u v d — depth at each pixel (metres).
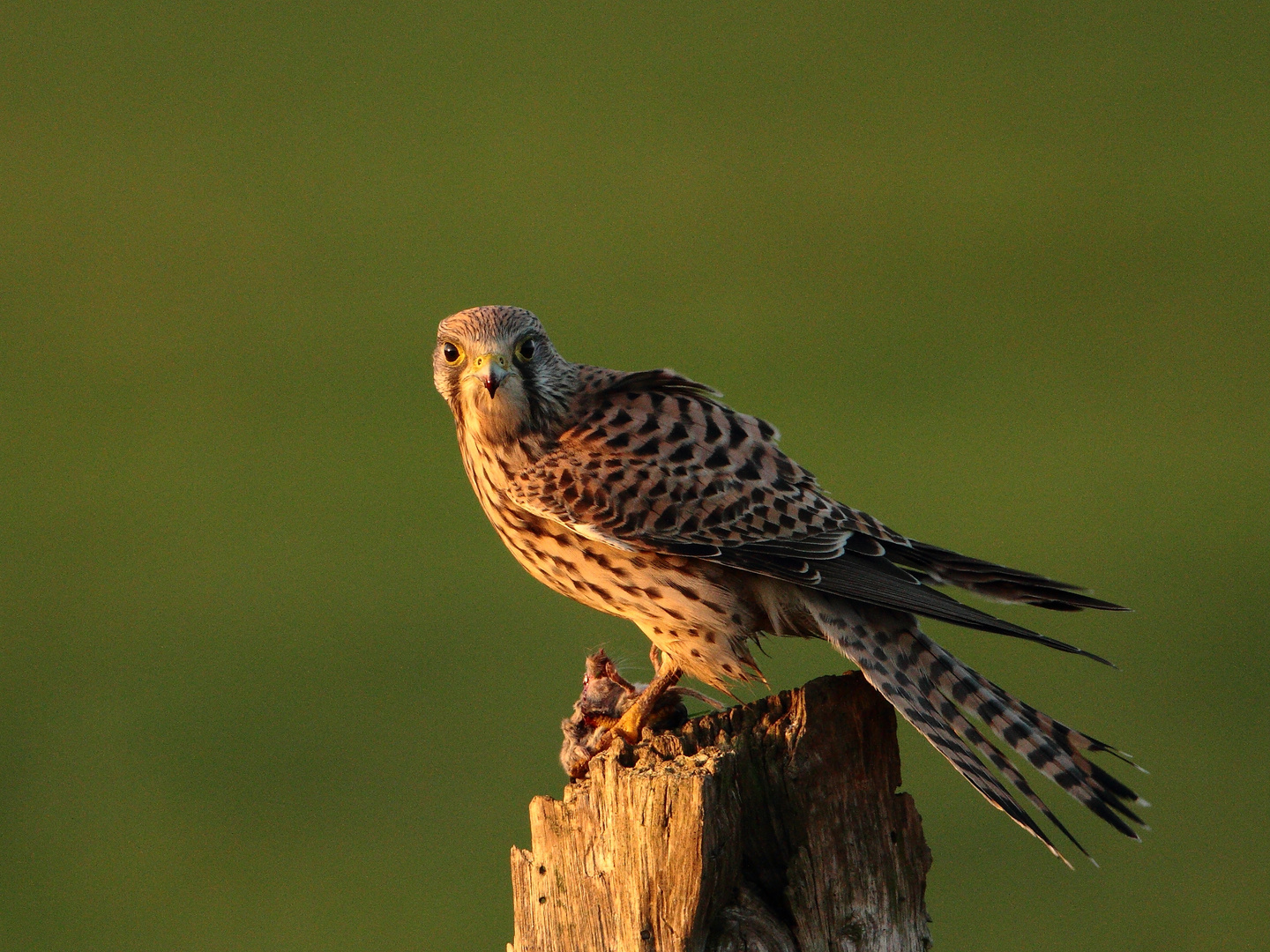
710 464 10.48
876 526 10.53
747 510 10.34
